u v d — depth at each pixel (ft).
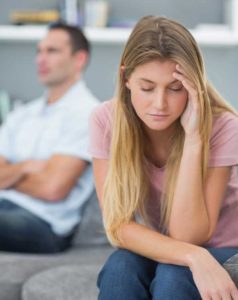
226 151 6.08
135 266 5.90
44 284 7.83
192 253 5.68
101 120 6.63
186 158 6.00
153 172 6.45
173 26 5.75
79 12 14.37
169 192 6.24
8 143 11.24
